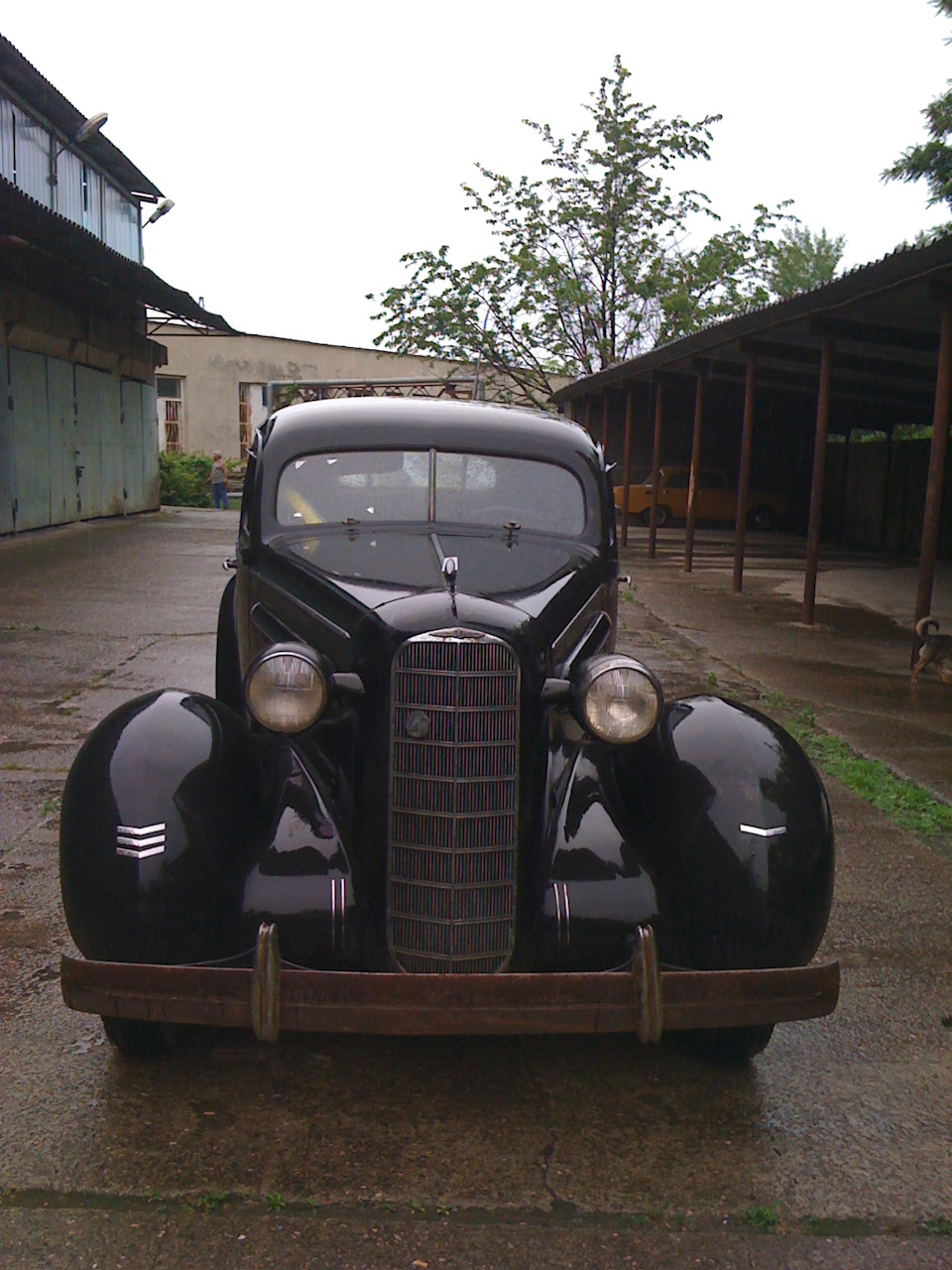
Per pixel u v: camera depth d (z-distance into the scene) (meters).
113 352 22.80
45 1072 3.26
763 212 31.14
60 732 6.64
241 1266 2.54
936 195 27.62
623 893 3.08
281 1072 3.28
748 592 14.66
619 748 3.45
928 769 6.51
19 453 18.34
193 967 2.79
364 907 3.06
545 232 30.75
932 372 15.01
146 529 20.81
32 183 18.83
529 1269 2.56
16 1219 2.65
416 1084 3.27
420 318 30.81
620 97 29.98
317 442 4.14
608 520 4.17
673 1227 2.71
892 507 23.70
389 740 3.00
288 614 3.68
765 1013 2.86
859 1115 3.19
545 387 31.72
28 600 11.60
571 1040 3.55
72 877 2.96
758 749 3.25
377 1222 2.68
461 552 3.79
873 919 4.48
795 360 14.45
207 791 3.08
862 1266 2.61
